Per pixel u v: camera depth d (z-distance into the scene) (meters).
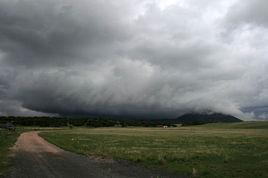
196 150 36.72
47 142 55.50
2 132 90.56
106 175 20.03
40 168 23.08
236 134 94.31
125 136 81.94
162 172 21.53
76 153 35.56
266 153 32.38
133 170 22.38
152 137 75.31
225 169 22.05
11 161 27.31
